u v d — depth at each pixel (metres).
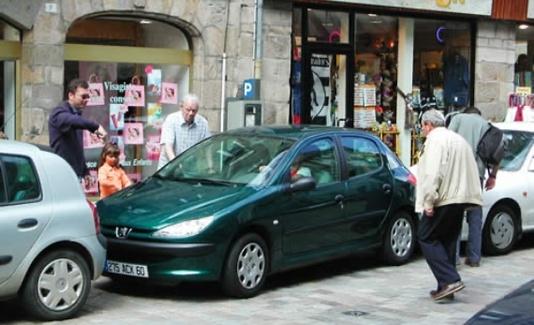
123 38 13.67
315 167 9.59
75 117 9.21
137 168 13.84
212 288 9.19
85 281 7.81
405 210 10.67
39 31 12.49
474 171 8.65
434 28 17.45
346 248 9.84
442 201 8.51
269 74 14.93
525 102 17.64
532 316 4.52
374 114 16.67
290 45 15.21
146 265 8.40
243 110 13.42
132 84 13.71
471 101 18.14
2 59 12.45
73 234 7.66
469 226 10.63
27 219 7.33
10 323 7.55
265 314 8.12
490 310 4.68
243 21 14.49
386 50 16.78
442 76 17.66
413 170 12.01
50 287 7.55
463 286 8.72
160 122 14.05
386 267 10.52
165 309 8.26
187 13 13.88
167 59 14.03
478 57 18.09
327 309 8.37
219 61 14.28
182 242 8.24
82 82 9.32
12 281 7.28
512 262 11.05
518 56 19.02
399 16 16.86
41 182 7.54
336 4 15.64
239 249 8.60
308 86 15.69
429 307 8.52
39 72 12.53
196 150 10.07
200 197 8.80
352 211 9.88
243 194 8.78
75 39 13.14
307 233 9.31
